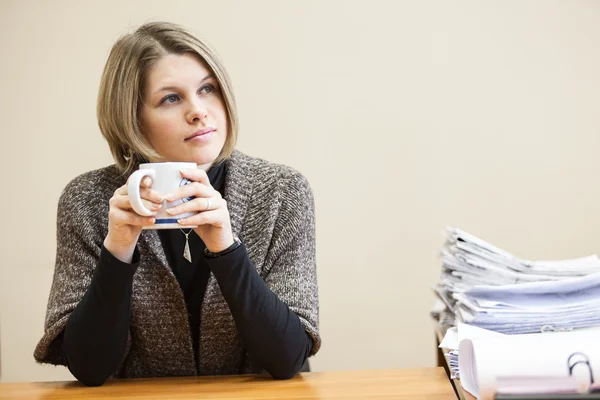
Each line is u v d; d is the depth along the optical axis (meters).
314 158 2.46
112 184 1.41
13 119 2.50
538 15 2.41
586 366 0.89
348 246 2.47
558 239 2.43
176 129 1.25
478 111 2.43
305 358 1.25
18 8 2.48
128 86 1.25
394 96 2.44
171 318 1.36
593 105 2.41
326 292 2.48
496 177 2.44
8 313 2.54
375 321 2.48
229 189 1.40
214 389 1.14
